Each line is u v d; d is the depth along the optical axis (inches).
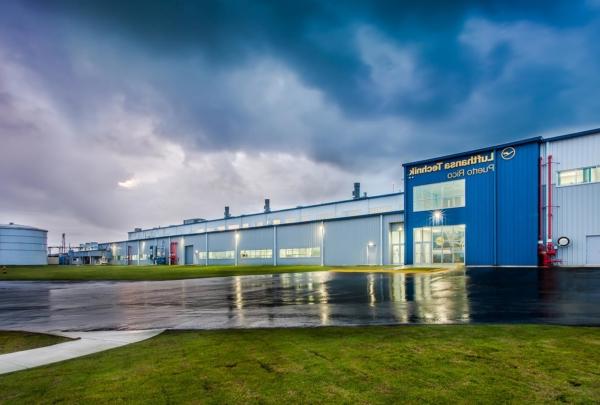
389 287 737.0
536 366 225.1
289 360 250.5
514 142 1214.9
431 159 1427.2
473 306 479.8
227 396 189.3
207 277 1207.6
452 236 1352.1
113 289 901.2
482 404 173.2
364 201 2164.1
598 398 178.5
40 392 203.9
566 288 630.5
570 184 1096.2
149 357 271.1
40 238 3661.4
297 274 1225.4
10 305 653.3
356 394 187.5
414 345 280.2
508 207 1215.6
